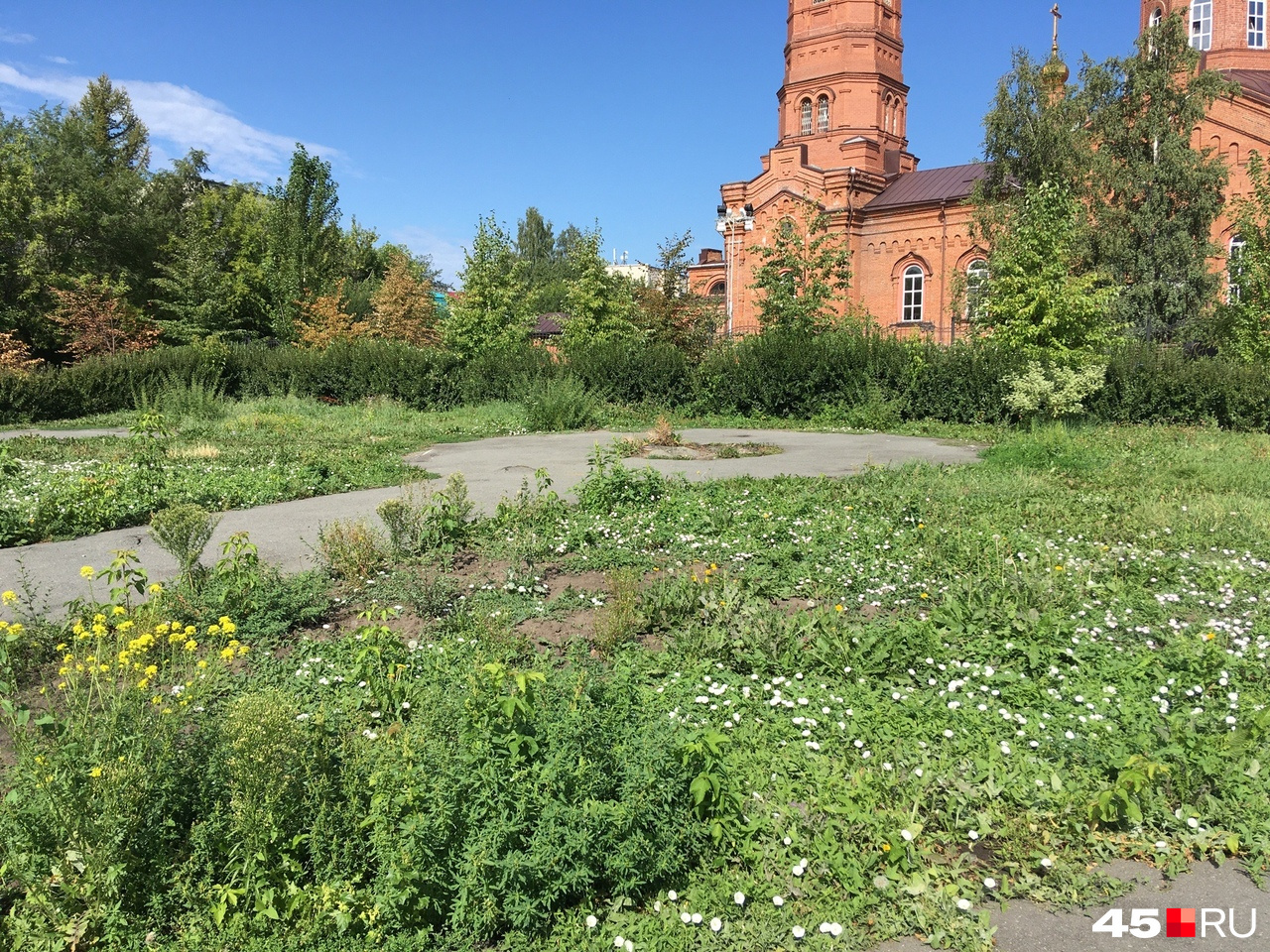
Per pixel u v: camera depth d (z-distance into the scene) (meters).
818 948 2.95
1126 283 27.72
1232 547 7.58
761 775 3.84
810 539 7.73
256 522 9.15
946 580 6.64
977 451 15.37
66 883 2.91
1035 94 29.73
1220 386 18.75
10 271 38.84
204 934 2.87
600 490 9.27
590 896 3.12
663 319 30.55
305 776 3.26
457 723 3.53
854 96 41.72
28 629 5.43
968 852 3.43
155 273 45.34
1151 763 3.62
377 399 25.50
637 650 5.29
